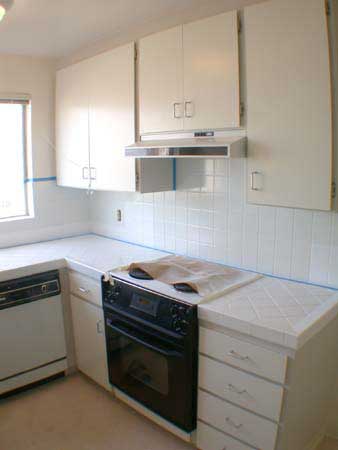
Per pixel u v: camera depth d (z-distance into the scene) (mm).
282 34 1751
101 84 2707
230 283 2191
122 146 2615
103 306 2463
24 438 2328
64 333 2883
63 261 2824
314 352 1844
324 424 2225
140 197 3086
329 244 2074
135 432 2367
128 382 2410
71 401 2658
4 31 2609
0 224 3158
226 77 1979
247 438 1849
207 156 1967
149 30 2543
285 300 1966
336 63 1667
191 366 1984
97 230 3637
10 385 2650
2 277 2564
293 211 2178
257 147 1915
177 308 1980
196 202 2652
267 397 1736
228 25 1932
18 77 3139
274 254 2291
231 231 2480
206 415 2010
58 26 2539
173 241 2877
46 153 3363
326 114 1673
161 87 2301
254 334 1719
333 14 1647
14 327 2619
